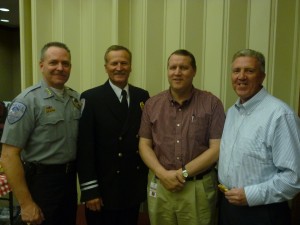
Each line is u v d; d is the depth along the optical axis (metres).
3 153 1.55
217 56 2.34
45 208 1.60
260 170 1.33
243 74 1.38
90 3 2.63
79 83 2.76
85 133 1.73
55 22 2.71
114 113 1.78
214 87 2.37
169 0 2.44
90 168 1.72
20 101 1.57
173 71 1.66
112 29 2.53
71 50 2.71
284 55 2.22
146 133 1.77
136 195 1.84
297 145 1.28
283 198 1.29
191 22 2.39
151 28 2.46
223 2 2.28
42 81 1.68
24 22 2.71
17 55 6.70
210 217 1.67
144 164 1.88
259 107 1.38
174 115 1.69
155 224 1.76
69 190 1.71
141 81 2.52
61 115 1.66
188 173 1.59
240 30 2.29
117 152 1.78
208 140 1.68
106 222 1.85
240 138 1.39
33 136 1.60
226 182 1.45
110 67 1.79
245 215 1.40
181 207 1.67
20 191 1.53
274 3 2.16
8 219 2.46
